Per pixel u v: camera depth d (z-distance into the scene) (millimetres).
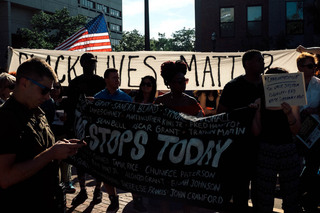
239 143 3113
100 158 3584
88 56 5254
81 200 5070
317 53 4875
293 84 2977
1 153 1994
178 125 3336
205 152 3207
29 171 2047
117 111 3586
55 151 2119
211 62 6891
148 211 4598
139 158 3422
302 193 3951
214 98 9180
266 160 3316
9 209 2104
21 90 2133
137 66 6984
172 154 3312
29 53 7098
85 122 3715
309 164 3982
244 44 23266
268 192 3320
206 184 3162
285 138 3295
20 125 2092
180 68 4004
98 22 9844
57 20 39156
